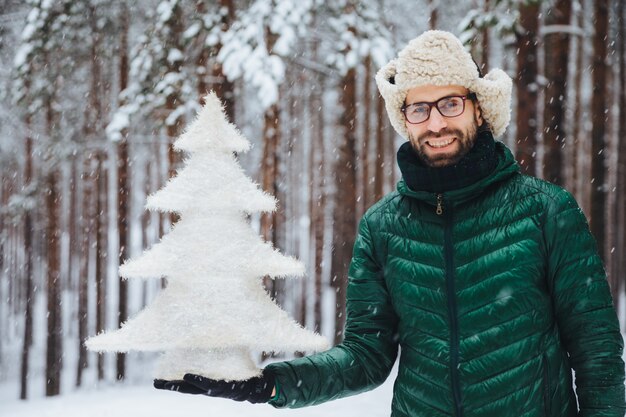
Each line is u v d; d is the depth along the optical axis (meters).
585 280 2.05
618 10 13.77
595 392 2.03
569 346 2.11
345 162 14.12
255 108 17.03
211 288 1.92
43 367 20.53
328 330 18.25
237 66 10.94
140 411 8.91
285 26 11.10
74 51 15.23
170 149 13.02
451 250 2.16
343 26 12.43
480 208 2.15
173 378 1.92
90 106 16.55
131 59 13.59
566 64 9.55
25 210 17.25
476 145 2.18
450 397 2.12
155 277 2.00
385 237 2.32
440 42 2.17
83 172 18.22
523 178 2.18
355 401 8.21
